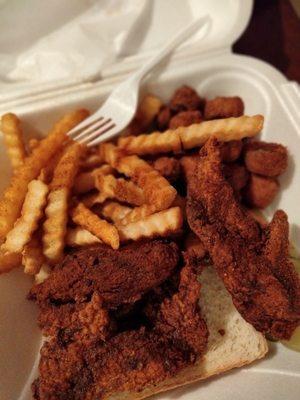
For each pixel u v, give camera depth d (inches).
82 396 6.5
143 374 6.4
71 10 9.3
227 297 7.8
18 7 8.8
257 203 8.8
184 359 6.8
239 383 7.2
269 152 8.2
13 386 7.1
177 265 7.2
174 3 9.7
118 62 9.2
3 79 9.1
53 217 7.4
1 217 7.4
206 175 7.1
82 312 6.7
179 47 9.3
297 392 6.7
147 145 8.4
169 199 7.4
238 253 6.8
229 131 8.0
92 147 8.8
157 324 7.1
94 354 6.6
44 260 7.6
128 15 9.5
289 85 8.9
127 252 7.1
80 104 8.8
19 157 8.2
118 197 8.0
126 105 8.7
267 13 11.6
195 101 9.1
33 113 8.6
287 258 7.0
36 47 9.3
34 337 7.8
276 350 7.5
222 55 9.2
